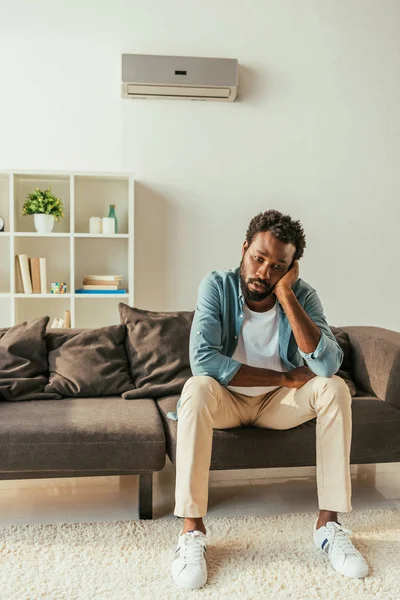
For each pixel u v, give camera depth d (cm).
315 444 225
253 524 218
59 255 399
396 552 197
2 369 268
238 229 406
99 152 395
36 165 391
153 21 393
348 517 224
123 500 244
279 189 407
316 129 408
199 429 191
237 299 214
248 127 404
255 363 217
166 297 404
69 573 183
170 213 402
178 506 188
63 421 224
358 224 414
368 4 407
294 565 188
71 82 391
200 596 171
